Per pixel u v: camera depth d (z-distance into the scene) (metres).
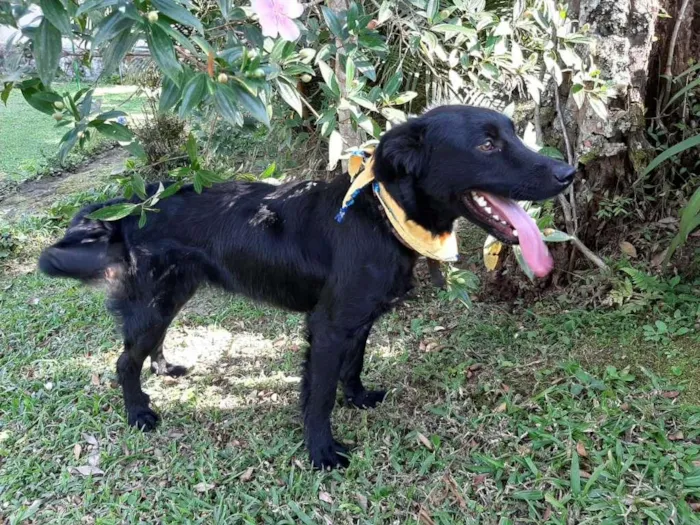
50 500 0.91
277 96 1.26
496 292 1.34
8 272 1.70
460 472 0.89
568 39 1.02
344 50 0.95
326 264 0.91
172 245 0.97
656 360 1.05
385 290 0.89
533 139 0.97
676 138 1.29
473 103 1.32
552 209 1.23
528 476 0.86
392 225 0.86
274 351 1.28
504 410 1.00
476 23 1.00
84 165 2.69
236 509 0.87
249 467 0.95
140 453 0.99
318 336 0.92
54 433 1.05
